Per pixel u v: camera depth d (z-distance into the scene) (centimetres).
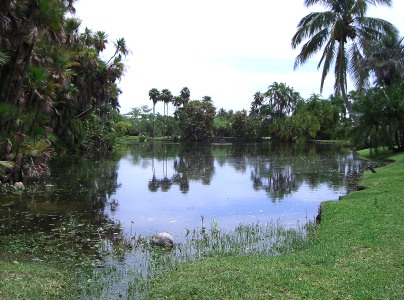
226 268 630
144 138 7412
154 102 8562
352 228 816
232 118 7944
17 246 835
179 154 3941
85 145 3581
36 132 1855
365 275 548
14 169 1652
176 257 770
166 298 527
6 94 1634
